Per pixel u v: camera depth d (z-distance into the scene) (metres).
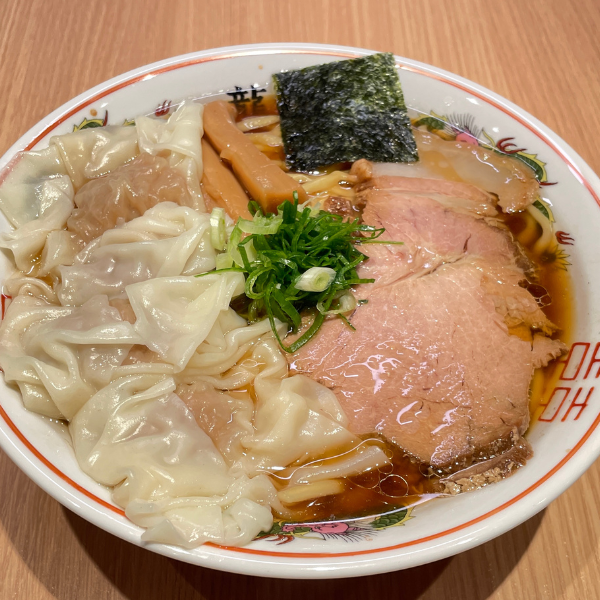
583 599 0.19
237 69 0.26
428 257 0.23
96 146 0.24
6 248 0.21
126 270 0.21
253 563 0.16
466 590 0.19
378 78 0.26
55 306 0.20
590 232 0.23
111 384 0.19
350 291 0.22
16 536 0.19
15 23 0.30
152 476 0.18
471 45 0.32
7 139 0.26
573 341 0.21
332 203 0.24
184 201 0.23
